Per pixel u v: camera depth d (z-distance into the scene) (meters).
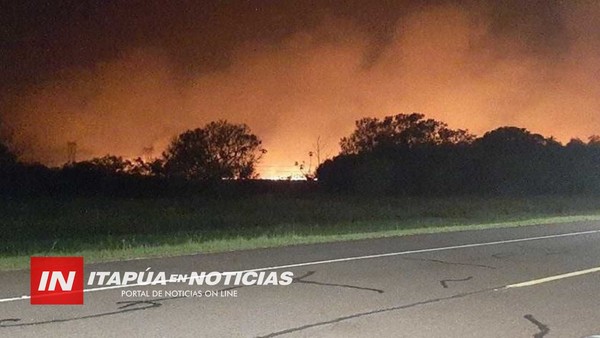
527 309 11.82
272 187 74.69
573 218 35.81
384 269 16.03
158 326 10.22
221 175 66.38
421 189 74.12
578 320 11.05
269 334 9.89
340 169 74.62
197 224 33.16
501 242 22.52
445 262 17.41
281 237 22.89
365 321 10.76
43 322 10.38
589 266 16.98
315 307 11.70
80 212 41.50
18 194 61.97
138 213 40.88
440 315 11.26
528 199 60.53
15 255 18.45
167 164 66.75
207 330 10.05
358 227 28.89
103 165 67.19
